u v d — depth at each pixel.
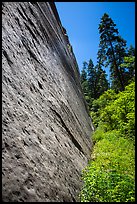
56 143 5.88
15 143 3.72
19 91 4.91
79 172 6.65
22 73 5.52
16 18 6.79
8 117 3.91
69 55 23.61
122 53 37.28
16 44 5.88
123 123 13.67
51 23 14.93
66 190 4.86
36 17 9.90
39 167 4.13
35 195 3.52
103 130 20.00
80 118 14.62
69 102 11.62
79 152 8.56
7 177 3.11
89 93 55.78
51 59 10.31
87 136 14.17
